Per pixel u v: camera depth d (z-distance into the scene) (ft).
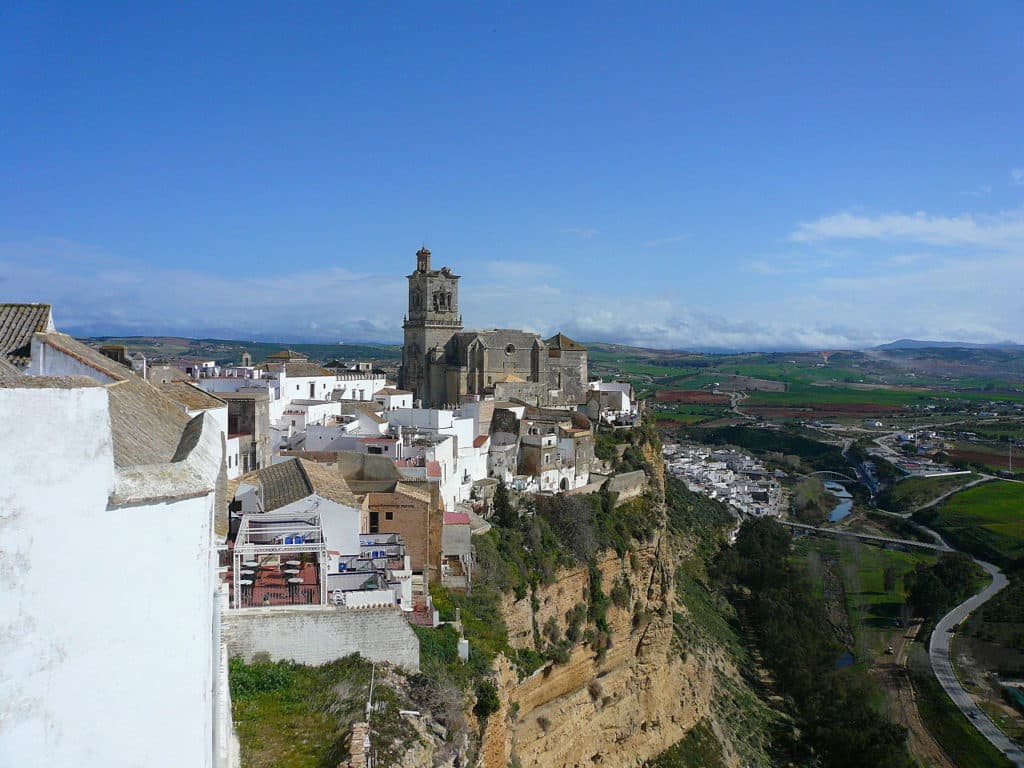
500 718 136.46
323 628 106.63
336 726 91.97
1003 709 300.81
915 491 607.78
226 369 293.84
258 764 82.99
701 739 259.80
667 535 317.42
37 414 33.32
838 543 493.77
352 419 262.88
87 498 35.09
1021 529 494.59
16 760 33.17
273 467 170.30
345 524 140.56
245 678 97.86
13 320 100.32
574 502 253.85
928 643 356.79
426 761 95.20
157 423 78.18
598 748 222.07
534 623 204.23
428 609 143.43
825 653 336.49
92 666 35.73
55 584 34.14
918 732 288.92
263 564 123.44
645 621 256.52
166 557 39.58
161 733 39.40
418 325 407.85
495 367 391.65
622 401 423.23
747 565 426.10
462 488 243.81
